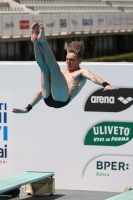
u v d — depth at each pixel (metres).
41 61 15.66
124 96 16.66
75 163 17.20
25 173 16.77
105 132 16.91
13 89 17.28
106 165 17.03
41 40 14.77
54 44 128.50
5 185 15.01
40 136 17.31
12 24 110.94
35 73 17.09
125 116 16.73
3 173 17.70
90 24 138.50
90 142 17.03
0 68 17.25
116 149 16.89
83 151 17.11
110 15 147.12
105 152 16.98
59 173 17.33
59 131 17.19
